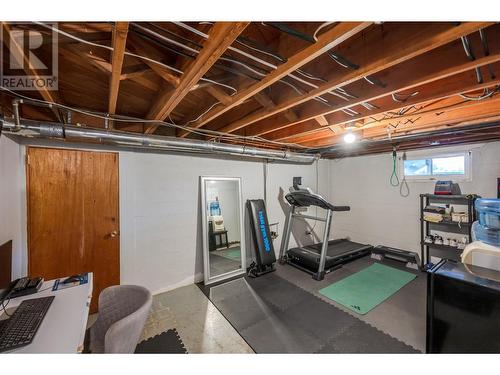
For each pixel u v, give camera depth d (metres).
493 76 1.39
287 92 1.73
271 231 4.48
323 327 2.33
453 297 1.69
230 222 3.87
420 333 2.22
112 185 2.79
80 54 1.22
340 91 1.69
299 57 1.12
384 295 2.98
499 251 1.73
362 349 2.01
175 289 3.26
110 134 2.34
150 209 3.11
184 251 3.40
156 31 1.13
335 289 3.17
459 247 3.47
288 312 2.62
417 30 1.04
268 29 1.20
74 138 2.20
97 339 1.57
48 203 2.43
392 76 1.49
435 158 3.96
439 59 1.29
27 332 1.16
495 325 1.51
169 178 3.27
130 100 2.13
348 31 0.94
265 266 3.88
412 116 2.31
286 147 4.30
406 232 4.35
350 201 5.28
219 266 3.68
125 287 1.71
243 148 3.40
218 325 2.39
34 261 2.36
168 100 1.67
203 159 3.61
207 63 1.16
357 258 4.41
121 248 2.87
